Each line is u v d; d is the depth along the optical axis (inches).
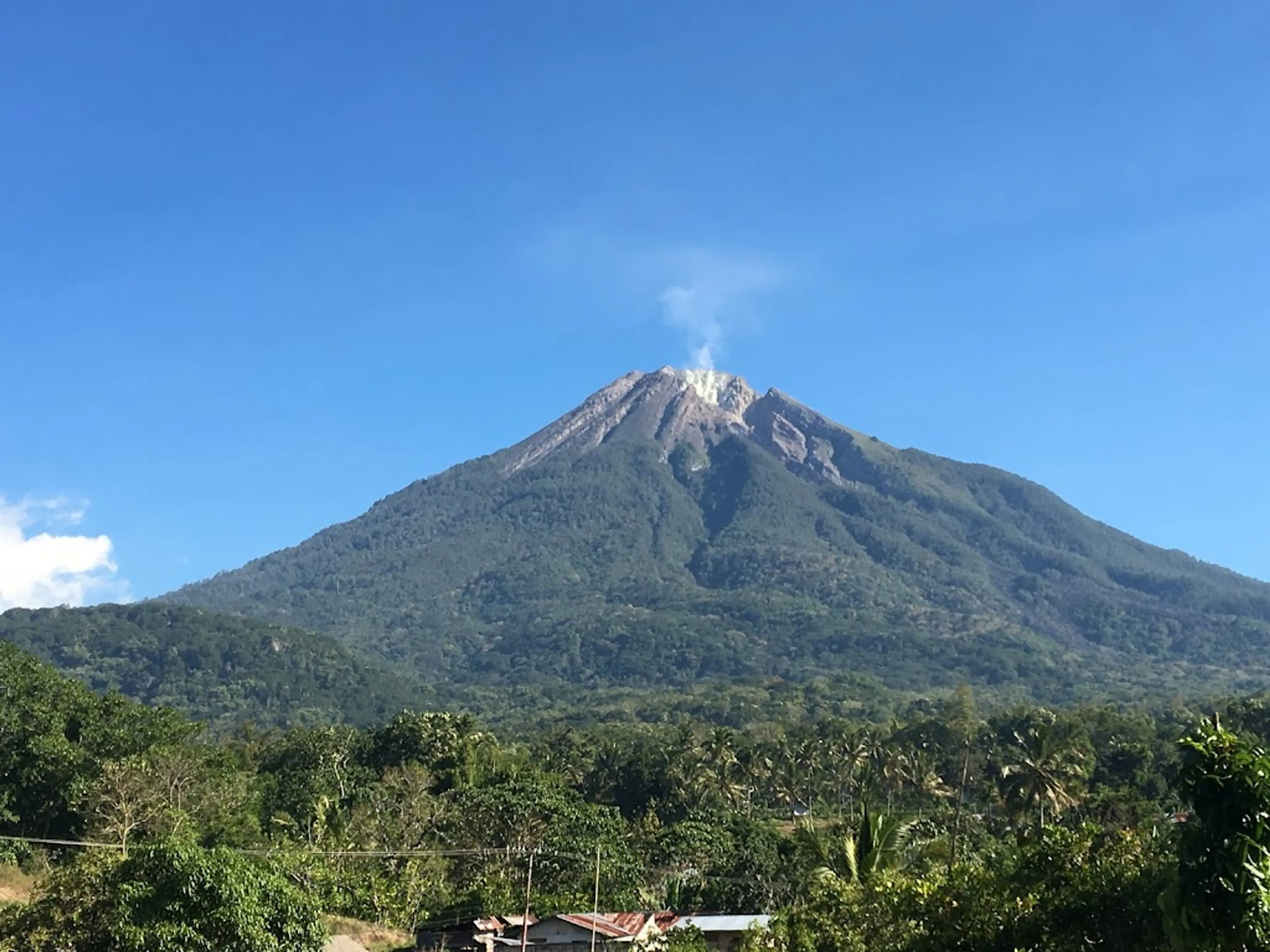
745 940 1350.9
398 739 4042.8
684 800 4569.4
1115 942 831.1
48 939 1019.9
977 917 928.9
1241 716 3971.5
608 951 2075.5
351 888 2432.3
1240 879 502.6
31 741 2444.6
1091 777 3759.8
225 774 2866.6
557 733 5964.6
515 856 2861.7
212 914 1012.5
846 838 1987.0
